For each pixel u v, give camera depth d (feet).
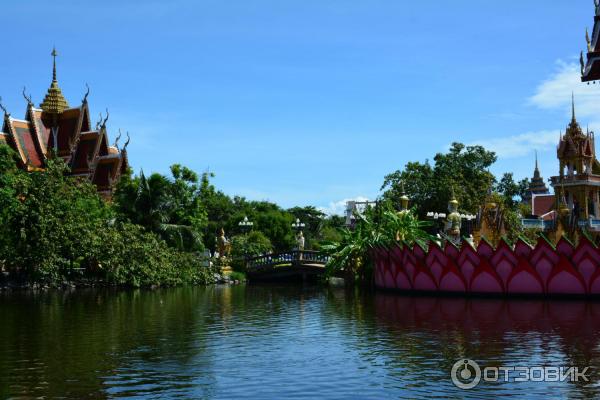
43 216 161.17
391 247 150.30
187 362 62.18
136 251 177.58
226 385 52.75
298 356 65.10
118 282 175.63
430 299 133.69
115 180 264.72
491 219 169.27
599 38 120.47
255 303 129.39
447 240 136.15
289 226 361.71
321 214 452.76
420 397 49.01
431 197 284.20
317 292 169.89
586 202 260.42
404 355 64.90
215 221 363.56
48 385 52.65
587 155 262.26
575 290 125.49
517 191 357.20
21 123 266.98
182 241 209.67
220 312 109.19
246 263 236.84
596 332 79.15
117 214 200.34
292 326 88.99
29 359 63.26
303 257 224.12
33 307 115.03
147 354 66.23
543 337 75.25
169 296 149.69
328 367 59.57
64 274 175.22
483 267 132.16
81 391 50.72
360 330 83.92
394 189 291.17
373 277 175.11
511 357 62.95
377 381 53.88
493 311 106.01
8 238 160.35
